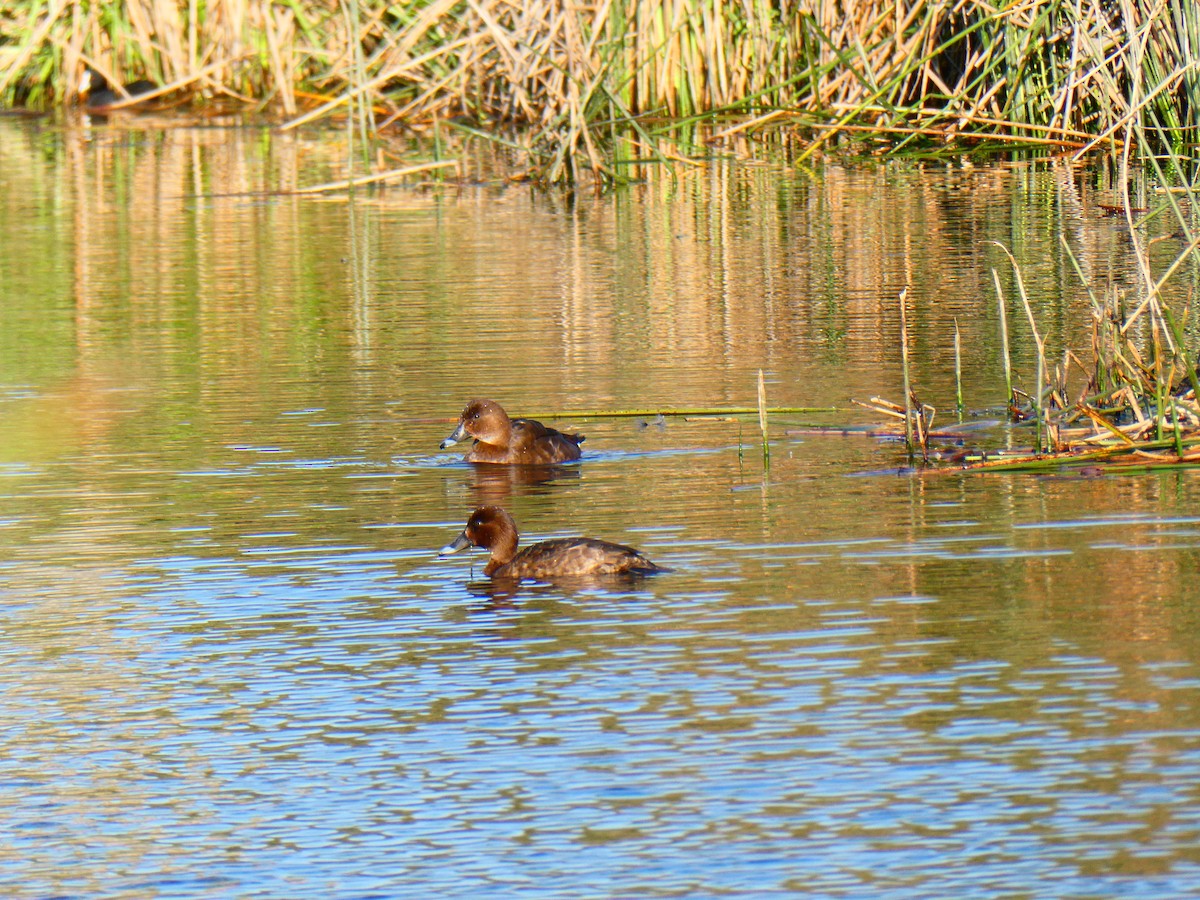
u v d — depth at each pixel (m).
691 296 23.44
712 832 8.41
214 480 15.38
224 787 9.20
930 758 9.05
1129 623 10.87
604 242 28.11
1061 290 22.88
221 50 44.47
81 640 11.43
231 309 23.34
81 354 20.70
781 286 23.95
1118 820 8.33
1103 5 34.34
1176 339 16.02
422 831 8.59
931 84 37.97
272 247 28.23
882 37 38.03
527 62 37.34
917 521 13.39
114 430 17.19
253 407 18.03
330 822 8.75
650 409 17.48
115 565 13.03
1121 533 12.83
